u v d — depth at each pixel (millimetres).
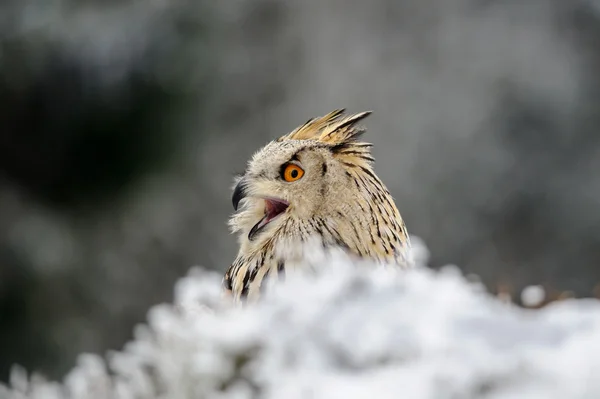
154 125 22344
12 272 20672
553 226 21734
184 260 21469
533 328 4289
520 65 22078
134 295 21234
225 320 4641
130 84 22219
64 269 20938
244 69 22328
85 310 20891
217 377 4488
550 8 22922
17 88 21844
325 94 21531
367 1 22297
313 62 22000
